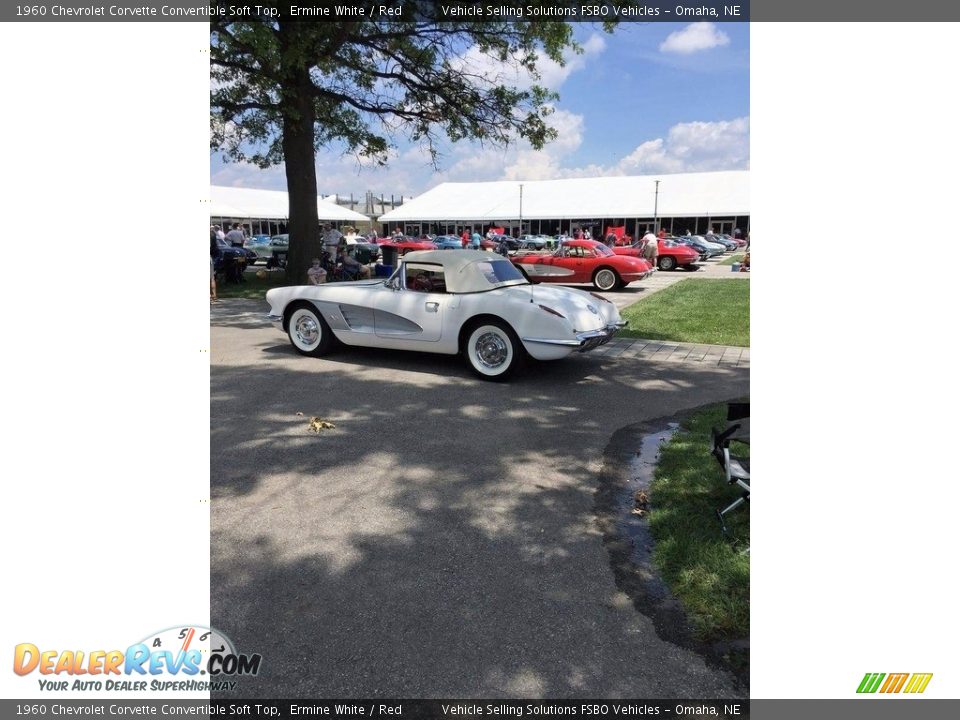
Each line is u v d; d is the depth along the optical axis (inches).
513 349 228.1
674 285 623.5
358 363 263.4
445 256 247.1
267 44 387.2
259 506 127.6
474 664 82.5
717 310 423.2
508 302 226.7
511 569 104.8
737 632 87.8
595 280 589.0
